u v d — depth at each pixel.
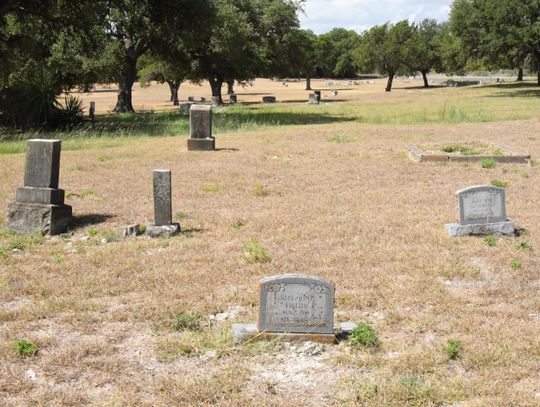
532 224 10.70
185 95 84.88
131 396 5.21
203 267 8.57
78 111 30.95
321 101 58.03
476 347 6.03
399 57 80.94
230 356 6.00
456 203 12.38
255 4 60.31
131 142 22.81
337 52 139.75
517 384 5.41
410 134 23.69
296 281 6.20
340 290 7.64
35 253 9.45
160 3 35.44
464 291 7.68
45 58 37.47
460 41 49.72
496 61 51.97
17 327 6.63
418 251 9.18
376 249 9.33
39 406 5.12
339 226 10.59
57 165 10.77
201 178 15.27
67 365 5.80
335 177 15.29
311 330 6.25
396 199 12.80
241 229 10.61
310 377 5.62
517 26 46.41
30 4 28.95
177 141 22.88
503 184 14.03
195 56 53.97
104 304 7.32
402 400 5.15
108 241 10.09
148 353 6.09
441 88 75.25
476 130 24.66
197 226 10.90
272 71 66.69
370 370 5.71
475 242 9.62
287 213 11.68
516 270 8.36
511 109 35.28
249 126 27.83
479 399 5.13
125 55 44.91
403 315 6.87
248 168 16.47
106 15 39.28
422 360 5.78
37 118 29.23
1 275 8.33
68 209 10.84
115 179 15.27
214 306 7.13
